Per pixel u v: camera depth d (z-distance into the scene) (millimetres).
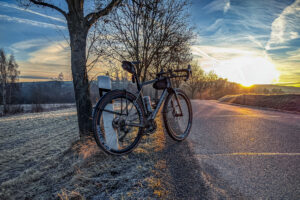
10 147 7391
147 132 2568
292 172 1919
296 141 3152
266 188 1621
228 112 8727
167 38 6285
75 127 10820
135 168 2074
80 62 4129
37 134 10023
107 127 2318
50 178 2461
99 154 2664
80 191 1765
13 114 33750
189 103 3385
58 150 5434
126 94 2307
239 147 2809
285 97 12023
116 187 1733
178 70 2865
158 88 2783
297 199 1452
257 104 14180
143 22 5453
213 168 2039
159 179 1768
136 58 5875
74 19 4094
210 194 1533
